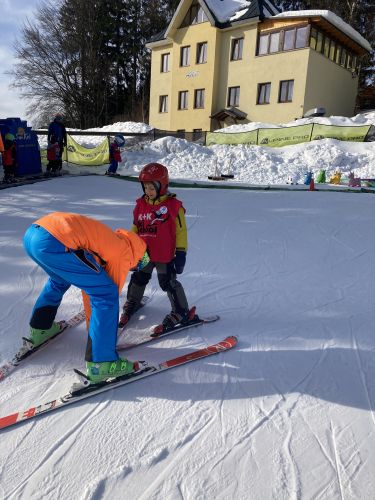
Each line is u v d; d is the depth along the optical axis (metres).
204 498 1.80
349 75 27.55
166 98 30.62
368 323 3.53
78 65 41.00
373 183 13.25
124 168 16.86
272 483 1.88
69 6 40.03
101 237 2.45
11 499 1.78
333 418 2.32
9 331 3.26
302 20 23.16
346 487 1.86
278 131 19.11
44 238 2.37
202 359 2.90
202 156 18.17
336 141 18.31
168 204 3.03
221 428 2.23
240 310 3.76
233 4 28.08
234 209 8.48
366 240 6.26
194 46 27.69
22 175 13.02
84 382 2.48
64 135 13.71
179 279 4.55
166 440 2.13
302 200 9.71
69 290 4.12
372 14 36.16
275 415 2.34
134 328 3.39
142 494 1.81
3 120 12.68
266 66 24.77
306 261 5.26
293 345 3.14
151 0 44.31
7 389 2.54
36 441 2.11
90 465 1.96
